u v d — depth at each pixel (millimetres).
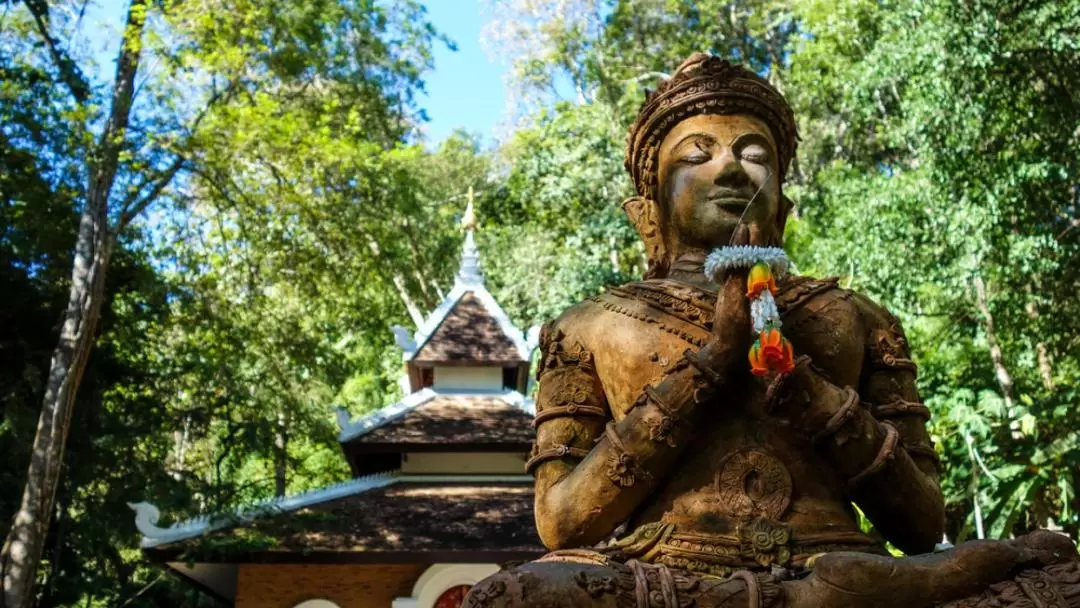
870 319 4582
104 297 20047
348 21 22953
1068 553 3609
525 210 33344
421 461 18609
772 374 3955
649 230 4859
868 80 19219
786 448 4070
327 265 20281
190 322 20266
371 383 32406
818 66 27438
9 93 18766
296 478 29422
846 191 21109
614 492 3988
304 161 18906
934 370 20703
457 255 31766
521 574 3541
